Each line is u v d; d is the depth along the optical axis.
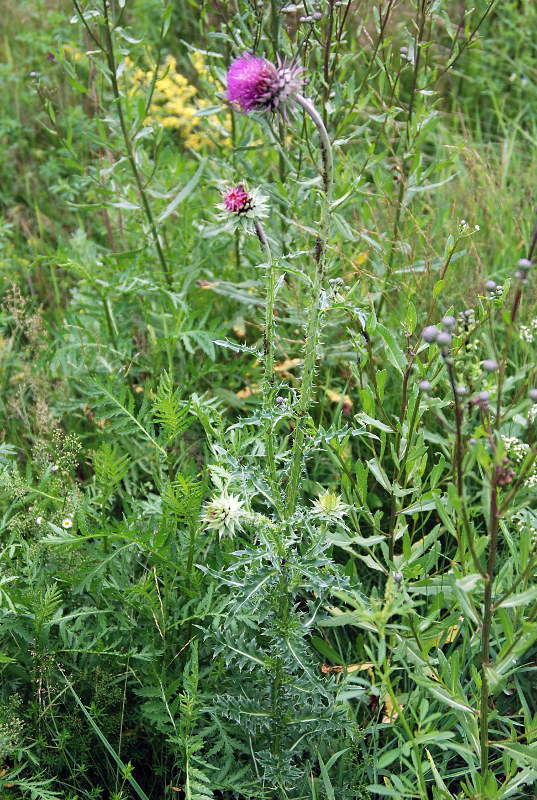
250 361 4.02
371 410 2.56
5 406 3.82
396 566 2.66
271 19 3.66
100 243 5.04
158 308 4.04
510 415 2.50
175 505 2.50
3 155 5.69
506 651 1.99
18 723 2.41
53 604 2.46
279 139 3.54
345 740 2.56
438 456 3.39
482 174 4.55
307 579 2.32
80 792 2.56
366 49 4.78
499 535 3.11
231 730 2.52
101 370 3.70
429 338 1.86
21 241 5.17
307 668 2.21
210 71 3.71
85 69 5.64
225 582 2.25
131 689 2.69
